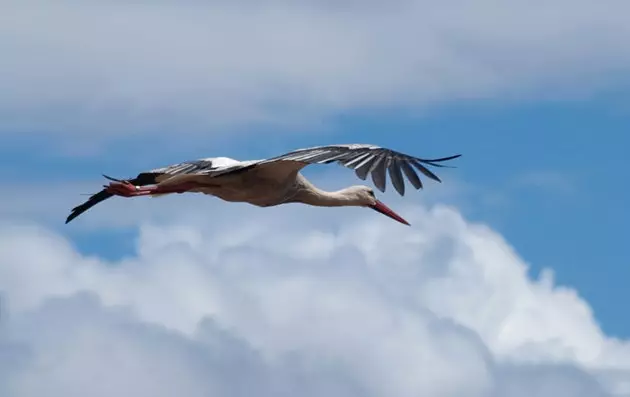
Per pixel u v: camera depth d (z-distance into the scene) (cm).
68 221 1947
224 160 1858
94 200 1944
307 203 2019
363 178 1530
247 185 1861
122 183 1811
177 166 1850
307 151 1582
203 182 1838
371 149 1575
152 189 1822
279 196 1902
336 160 1548
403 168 1557
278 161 1689
